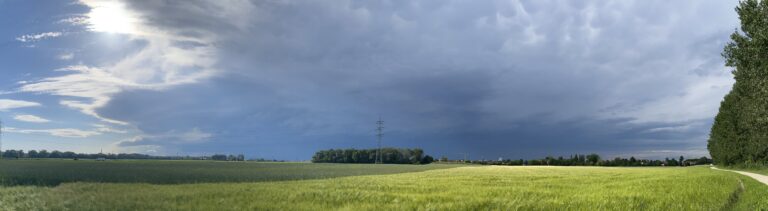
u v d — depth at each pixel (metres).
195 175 44.16
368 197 20.64
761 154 75.38
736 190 29.22
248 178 40.28
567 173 58.09
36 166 62.59
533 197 21.23
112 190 24.05
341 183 32.53
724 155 92.25
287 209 16.88
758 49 33.47
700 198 21.84
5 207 18.25
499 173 57.94
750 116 51.03
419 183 32.59
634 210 17.81
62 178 34.94
